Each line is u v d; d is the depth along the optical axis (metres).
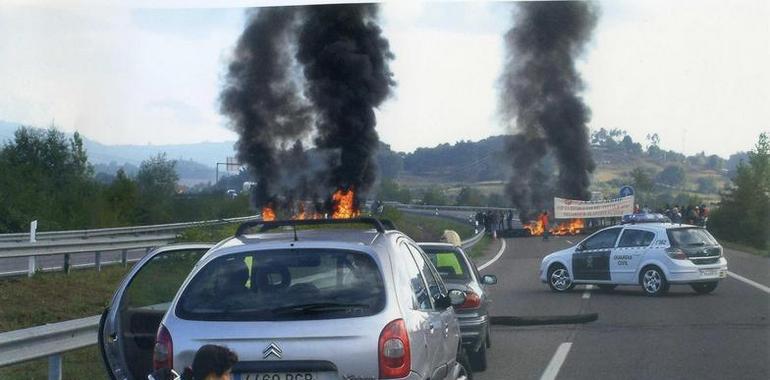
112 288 20.36
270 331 6.02
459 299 8.21
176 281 8.48
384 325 6.06
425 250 12.34
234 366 5.96
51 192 50.22
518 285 24.28
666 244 20.48
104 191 52.72
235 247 6.51
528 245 47.19
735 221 52.19
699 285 21.38
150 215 52.94
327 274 6.31
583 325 15.91
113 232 37.81
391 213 48.38
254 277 6.32
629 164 187.50
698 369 11.42
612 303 19.41
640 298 20.31
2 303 16.91
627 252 21.03
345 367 5.98
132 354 7.62
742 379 10.70
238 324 6.07
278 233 7.04
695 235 20.70
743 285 23.11
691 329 15.18
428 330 6.65
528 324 15.78
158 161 66.31
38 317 16.14
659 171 180.38
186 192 61.03
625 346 13.50
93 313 17.23
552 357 12.61
